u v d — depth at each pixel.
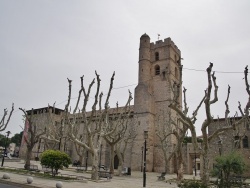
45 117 58.50
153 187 20.62
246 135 39.97
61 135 35.62
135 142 49.97
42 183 17.92
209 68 17.83
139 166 47.75
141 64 57.22
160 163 48.19
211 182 20.97
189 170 47.56
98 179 23.64
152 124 51.84
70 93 26.17
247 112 19.05
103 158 53.91
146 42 58.94
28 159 29.86
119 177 30.16
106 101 25.70
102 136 25.25
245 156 38.97
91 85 25.72
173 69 57.59
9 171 25.64
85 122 24.73
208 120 17.78
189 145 48.53
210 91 17.64
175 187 20.78
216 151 41.56
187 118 19.30
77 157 57.62
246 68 19.78
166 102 52.81
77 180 21.22
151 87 55.91
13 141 93.81
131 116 54.06
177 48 62.31
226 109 26.77
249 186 19.52
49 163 22.91
